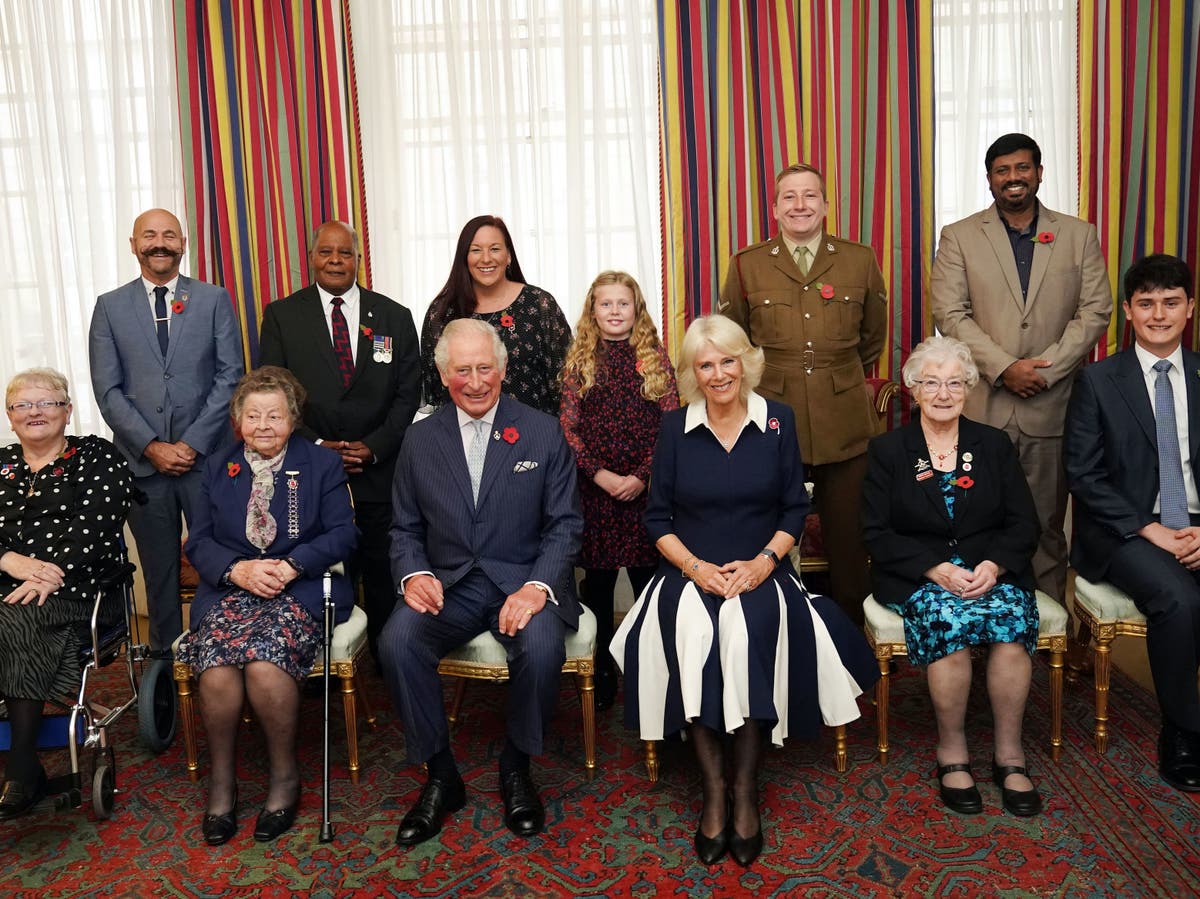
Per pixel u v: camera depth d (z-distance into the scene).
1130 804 2.39
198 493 2.99
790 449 2.66
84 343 4.08
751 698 2.27
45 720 2.53
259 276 3.89
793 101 3.71
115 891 2.18
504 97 3.86
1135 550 2.63
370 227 3.92
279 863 2.27
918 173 3.70
